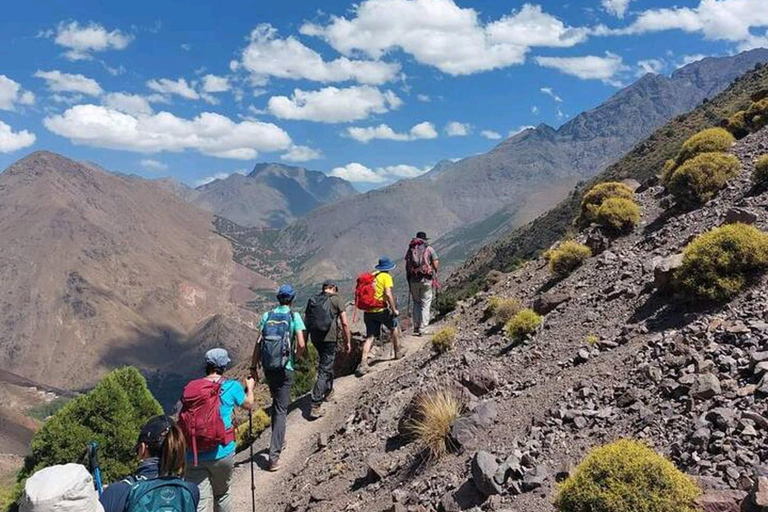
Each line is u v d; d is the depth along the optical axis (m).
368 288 16.33
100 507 4.15
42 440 19.19
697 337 8.12
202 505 7.00
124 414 19.55
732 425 5.76
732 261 9.05
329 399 14.91
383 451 10.10
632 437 6.48
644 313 10.21
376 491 8.73
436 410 8.91
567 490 5.16
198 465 7.10
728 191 14.52
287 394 11.69
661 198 18.56
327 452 11.58
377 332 16.59
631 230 16.83
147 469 5.14
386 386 14.08
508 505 6.15
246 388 7.88
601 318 11.17
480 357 12.81
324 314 13.93
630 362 8.35
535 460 6.78
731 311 8.53
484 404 8.75
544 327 12.41
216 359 7.50
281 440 11.91
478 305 19.81
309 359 19.98
